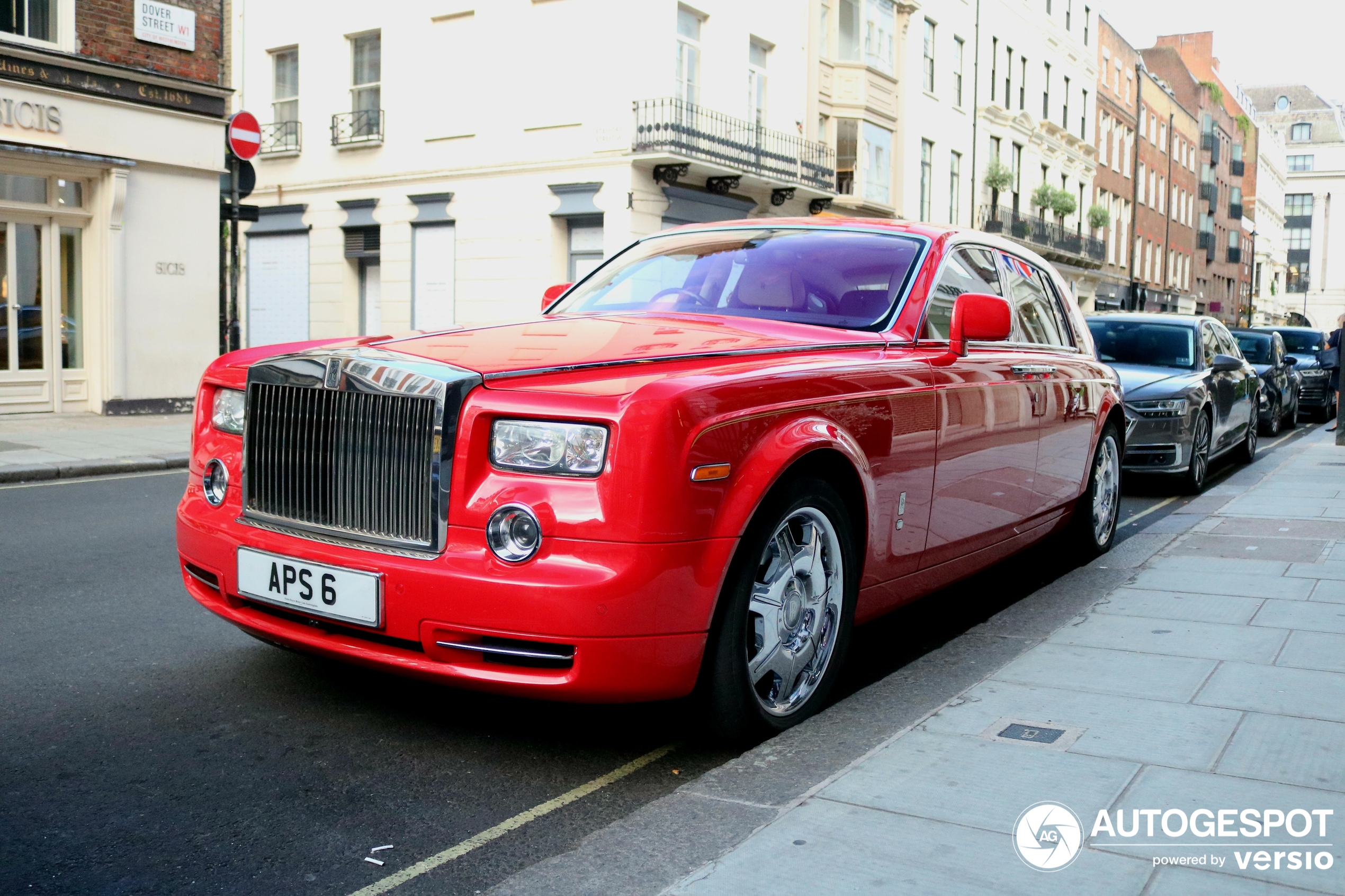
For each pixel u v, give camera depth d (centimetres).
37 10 1331
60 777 312
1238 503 796
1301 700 345
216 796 301
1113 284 5031
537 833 281
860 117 2630
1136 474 1024
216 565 349
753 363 336
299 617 332
